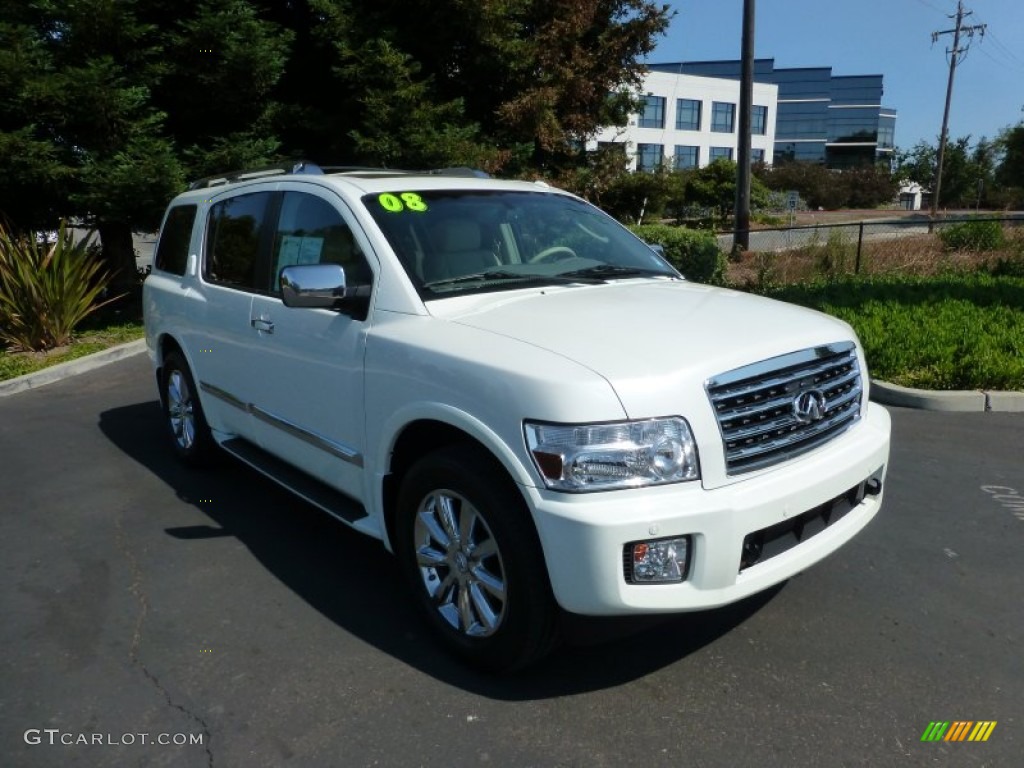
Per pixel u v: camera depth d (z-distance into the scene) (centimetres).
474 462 302
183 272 554
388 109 1257
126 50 1139
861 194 8081
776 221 4584
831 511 320
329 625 362
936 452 584
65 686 319
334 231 394
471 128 1334
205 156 1202
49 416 736
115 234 1308
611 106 1780
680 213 4859
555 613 292
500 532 290
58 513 499
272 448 451
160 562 428
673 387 275
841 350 335
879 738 282
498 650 304
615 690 310
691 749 277
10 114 1066
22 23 1088
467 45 1415
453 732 288
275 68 1212
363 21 1320
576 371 276
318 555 434
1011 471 544
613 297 365
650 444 269
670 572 273
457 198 416
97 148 1116
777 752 275
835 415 330
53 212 1188
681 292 385
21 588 402
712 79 7412
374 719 296
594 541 263
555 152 1661
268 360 430
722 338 306
